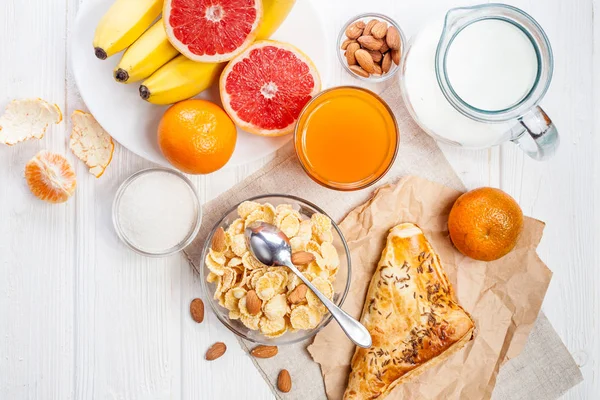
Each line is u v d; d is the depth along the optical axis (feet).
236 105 2.12
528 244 2.33
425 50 2.09
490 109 2.00
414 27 2.31
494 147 2.36
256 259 2.14
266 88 2.12
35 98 2.24
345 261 2.23
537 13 2.35
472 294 2.33
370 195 2.32
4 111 2.26
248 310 2.11
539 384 2.38
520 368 2.38
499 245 2.18
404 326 2.19
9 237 2.29
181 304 2.31
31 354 2.30
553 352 2.38
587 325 2.39
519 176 2.38
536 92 1.96
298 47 2.19
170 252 2.23
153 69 2.06
